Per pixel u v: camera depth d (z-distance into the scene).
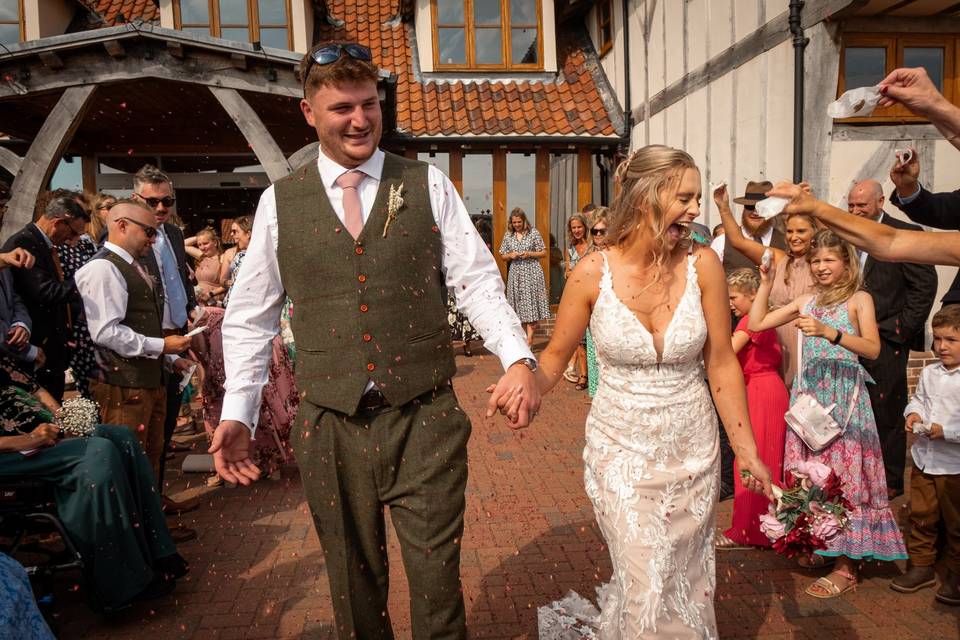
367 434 2.25
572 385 8.64
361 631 2.38
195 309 5.16
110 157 12.91
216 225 13.73
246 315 2.39
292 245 2.29
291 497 5.02
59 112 9.02
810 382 3.70
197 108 11.11
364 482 2.28
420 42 12.51
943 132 1.83
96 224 5.39
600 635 2.61
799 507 3.07
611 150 12.04
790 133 7.08
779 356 4.11
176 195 13.45
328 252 2.25
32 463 3.26
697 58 9.05
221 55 9.08
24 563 3.88
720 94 8.46
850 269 3.64
